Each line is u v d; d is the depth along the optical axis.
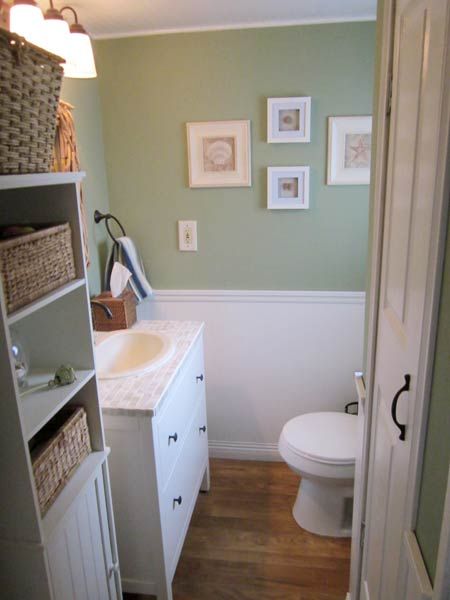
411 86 0.94
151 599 1.85
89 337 1.33
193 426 2.10
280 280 2.49
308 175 2.32
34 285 1.06
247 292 2.51
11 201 1.25
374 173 1.38
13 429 1.00
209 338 2.62
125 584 1.75
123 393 1.60
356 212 2.35
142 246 2.52
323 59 2.19
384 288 1.23
